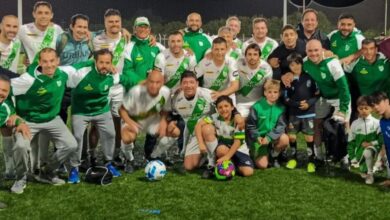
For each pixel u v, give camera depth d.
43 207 4.86
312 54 6.02
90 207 4.86
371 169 5.63
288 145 6.67
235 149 5.87
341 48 7.07
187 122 6.26
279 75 6.58
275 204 4.93
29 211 4.75
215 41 6.31
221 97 5.89
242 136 5.86
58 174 6.00
